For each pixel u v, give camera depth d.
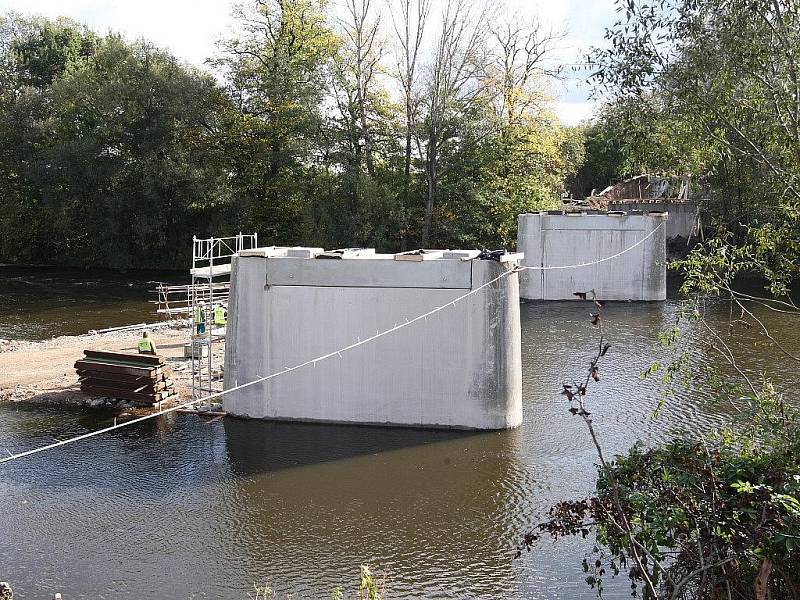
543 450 16.89
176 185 50.97
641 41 10.44
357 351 18.16
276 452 16.88
